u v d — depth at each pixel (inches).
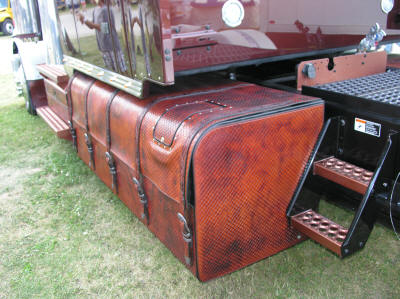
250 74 112.0
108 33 89.2
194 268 67.7
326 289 73.0
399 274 76.1
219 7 73.9
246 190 67.8
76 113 120.8
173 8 68.7
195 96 80.4
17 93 261.1
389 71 100.1
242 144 64.9
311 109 72.6
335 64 92.0
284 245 77.8
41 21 172.1
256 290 73.9
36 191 119.8
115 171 96.2
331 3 90.3
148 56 73.2
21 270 84.0
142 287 77.0
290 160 72.6
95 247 90.5
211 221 65.3
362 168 75.1
